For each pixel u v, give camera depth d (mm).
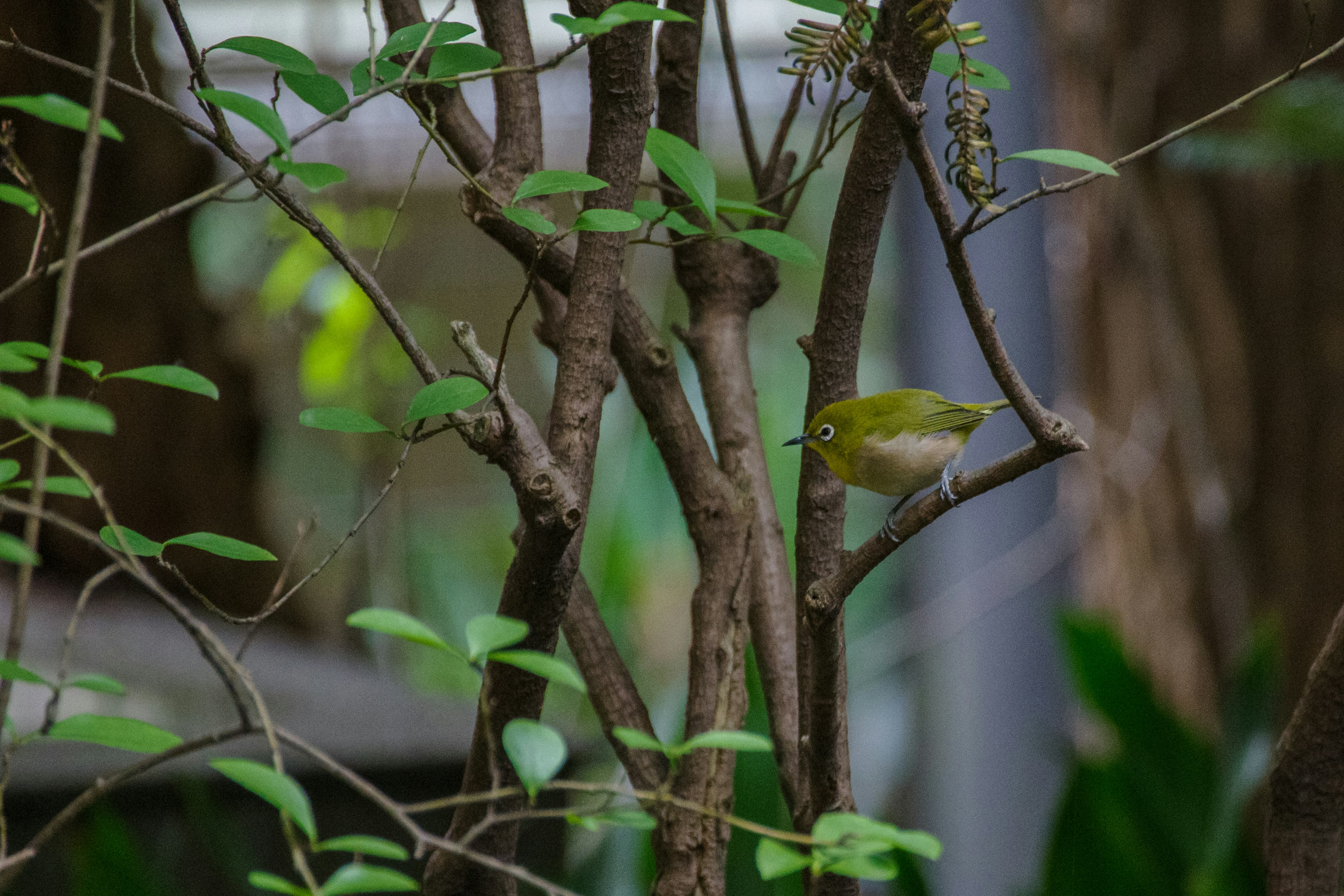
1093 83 10023
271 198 3008
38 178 8844
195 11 11875
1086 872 6113
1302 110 7168
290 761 6160
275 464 12602
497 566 16219
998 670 9398
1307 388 9109
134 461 9117
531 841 6383
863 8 2941
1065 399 10414
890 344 15836
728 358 4133
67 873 5605
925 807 9711
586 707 10930
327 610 10797
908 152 2607
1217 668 9430
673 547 14648
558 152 14086
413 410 2787
